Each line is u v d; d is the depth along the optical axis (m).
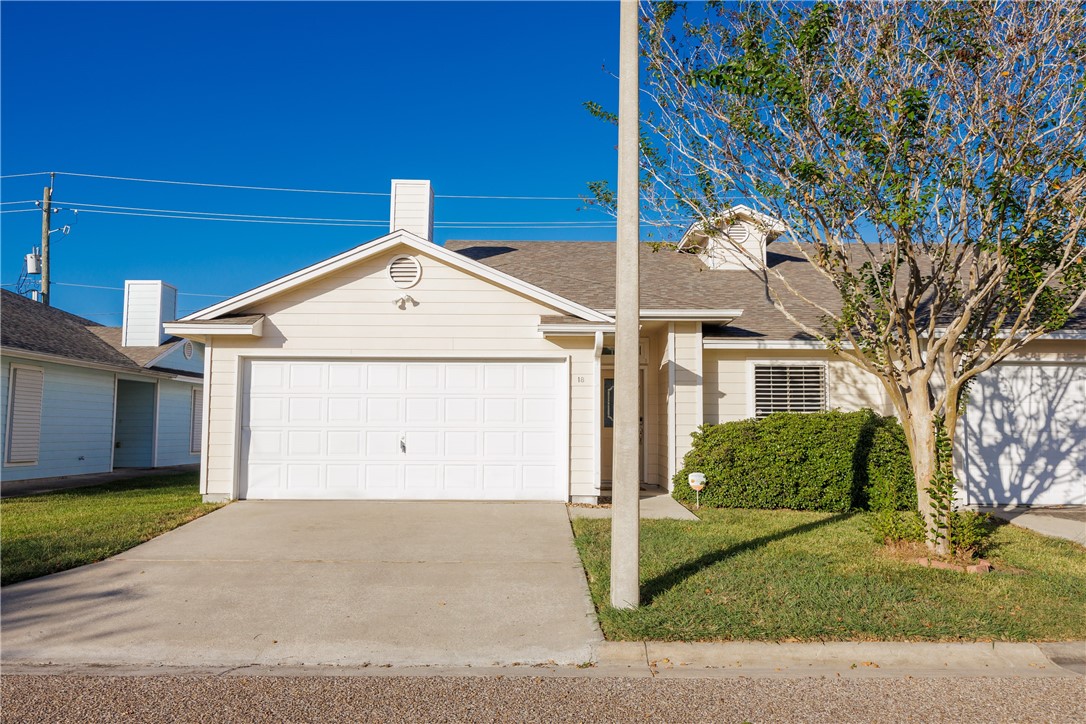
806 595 6.13
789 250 16.92
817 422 10.80
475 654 5.22
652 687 4.64
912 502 10.38
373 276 11.33
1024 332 9.74
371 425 11.25
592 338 11.27
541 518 9.80
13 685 4.62
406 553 7.91
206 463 11.09
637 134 6.00
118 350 19.75
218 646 5.33
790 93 7.39
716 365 12.33
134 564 7.40
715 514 10.10
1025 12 7.23
